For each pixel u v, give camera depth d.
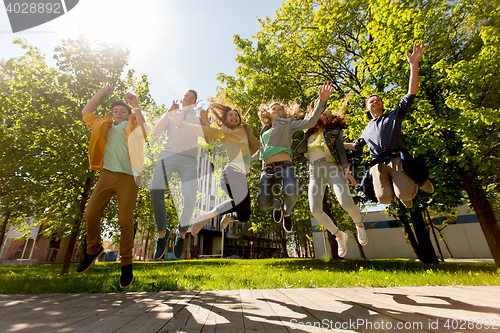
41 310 1.93
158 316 1.72
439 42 6.21
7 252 25.78
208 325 1.46
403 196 2.68
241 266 10.30
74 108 7.73
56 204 8.37
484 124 5.18
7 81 7.48
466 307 1.81
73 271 8.34
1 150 6.54
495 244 6.04
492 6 5.27
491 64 5.10
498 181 6.61
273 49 12.41
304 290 3.08
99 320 1.59
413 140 6.51
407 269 6.76
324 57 11.86
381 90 7.08
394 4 6.54
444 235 30.59
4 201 6.54
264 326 1.43
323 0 10.75
